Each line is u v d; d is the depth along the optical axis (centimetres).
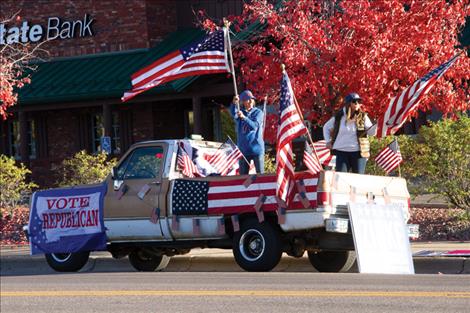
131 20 5891
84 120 6109
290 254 2531
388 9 3406
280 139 2378
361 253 2338
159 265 2802
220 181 2494
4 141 6328
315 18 3569
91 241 2716
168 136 5934
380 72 3356
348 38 3472
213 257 2802
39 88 5684
